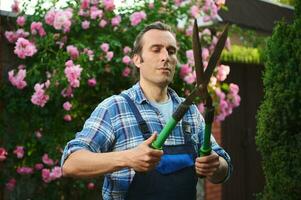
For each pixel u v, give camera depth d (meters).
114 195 1.93
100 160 1.71
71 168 1.79
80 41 4.13
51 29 4.21
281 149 3.06
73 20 4.16
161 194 1.87
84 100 4.22
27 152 4.11
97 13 4.11
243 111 6.23
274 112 3.09
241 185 6.19
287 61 3.09
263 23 5.89
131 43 4.18
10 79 3.92
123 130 1.92
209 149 1.77
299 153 2.98
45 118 4.08
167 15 4.37
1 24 4.22
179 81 4.31
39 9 4.22
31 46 3.89
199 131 2.09
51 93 3.87
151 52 1.99
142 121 1.94
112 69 4.09
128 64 4.04
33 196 4.20
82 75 3.92
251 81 6.35
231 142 6.04
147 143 1.61
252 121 6.35
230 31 5.41
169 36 2.02
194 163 1.95
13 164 4.10
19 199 4.17
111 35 4.16
